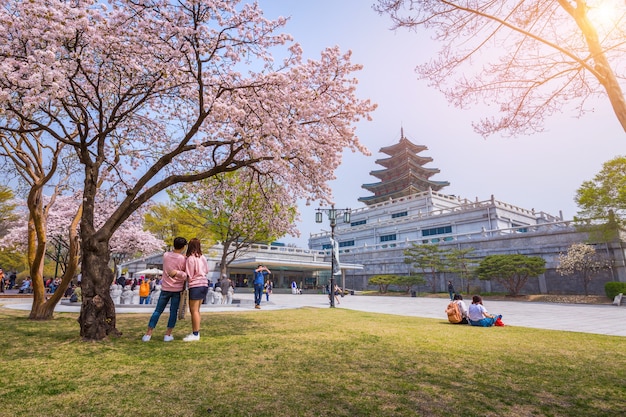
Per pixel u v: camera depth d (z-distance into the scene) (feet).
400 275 153.17
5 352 16.71
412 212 198.39
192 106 32.27
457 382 13.12
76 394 10.90
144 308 47.11
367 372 14.26
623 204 86.84
